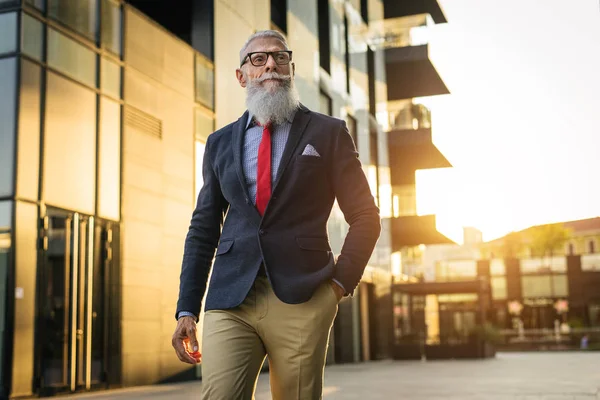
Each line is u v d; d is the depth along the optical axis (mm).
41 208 11047
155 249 13906
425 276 43656
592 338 49469
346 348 24672
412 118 33281
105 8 12930
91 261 12094
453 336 28453
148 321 13508
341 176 2715
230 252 2652
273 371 2645
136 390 11930
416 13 31922
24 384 10445
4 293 10414
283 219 2615
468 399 9258
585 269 57750
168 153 14547
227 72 17219
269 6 20156
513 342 49562
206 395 2572
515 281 58750
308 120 2748
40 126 11195
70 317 11484
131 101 13461
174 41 15016
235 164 2725
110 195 12703
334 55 26625
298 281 2549
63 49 11836
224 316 2611
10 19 11016
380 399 9352
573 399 9156
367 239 2641
